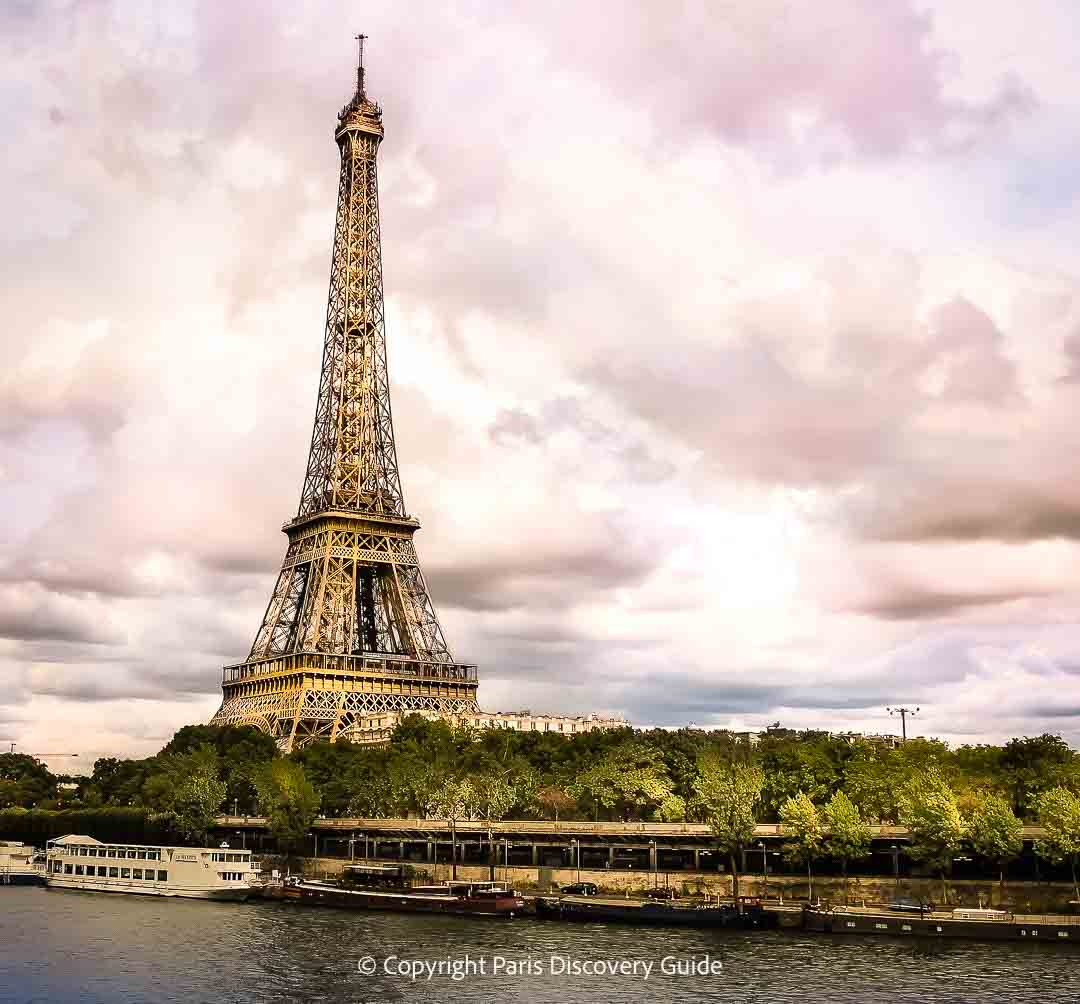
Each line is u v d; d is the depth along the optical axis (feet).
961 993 654.94
